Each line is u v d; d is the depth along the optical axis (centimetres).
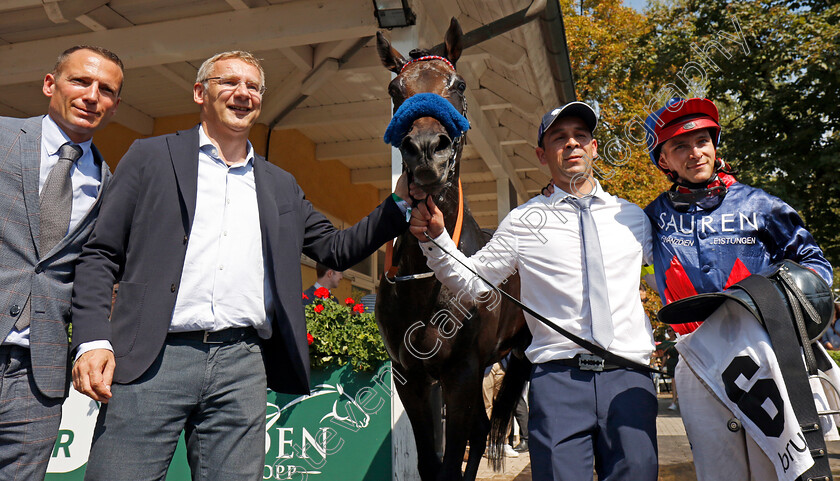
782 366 165
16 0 428
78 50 197
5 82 517
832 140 524
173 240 172
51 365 185
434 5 446
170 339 170
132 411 163
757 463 181
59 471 338
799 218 189
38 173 190
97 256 171
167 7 460
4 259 182
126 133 685
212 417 174
